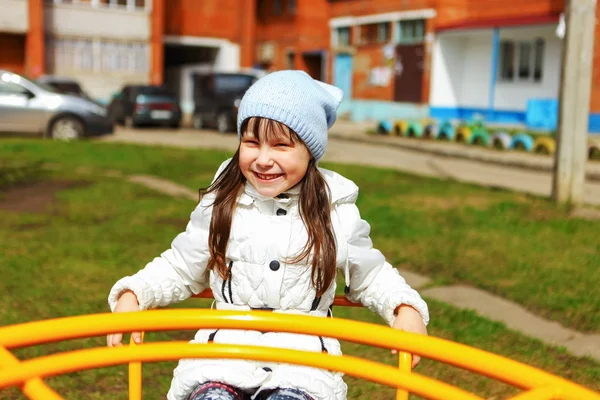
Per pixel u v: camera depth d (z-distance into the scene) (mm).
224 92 21344
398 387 1660
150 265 2229
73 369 1666
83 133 16453
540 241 6410
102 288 4863
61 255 5707
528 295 4832
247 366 2016
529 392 1484
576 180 8281
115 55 30812
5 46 28828
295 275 2107
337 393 2043
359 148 17656
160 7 31312
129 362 1791
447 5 24516
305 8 31062
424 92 24891
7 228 6793
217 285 2182
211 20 33875
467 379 3564
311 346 2078
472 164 14562
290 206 2146
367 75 27656
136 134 19953
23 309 4352
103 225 7039
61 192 8938
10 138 15594
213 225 2121
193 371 2004
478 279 5242
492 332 4152
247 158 2082
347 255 2168
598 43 19656
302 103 2053
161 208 7945
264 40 34250
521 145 15883
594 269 5445
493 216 7598
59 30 29422
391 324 2174
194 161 12453
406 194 9172
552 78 21625
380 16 26938
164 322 1769
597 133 19734
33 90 16172
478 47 24344
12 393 3281
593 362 3768
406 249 6133
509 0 23484
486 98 24234
